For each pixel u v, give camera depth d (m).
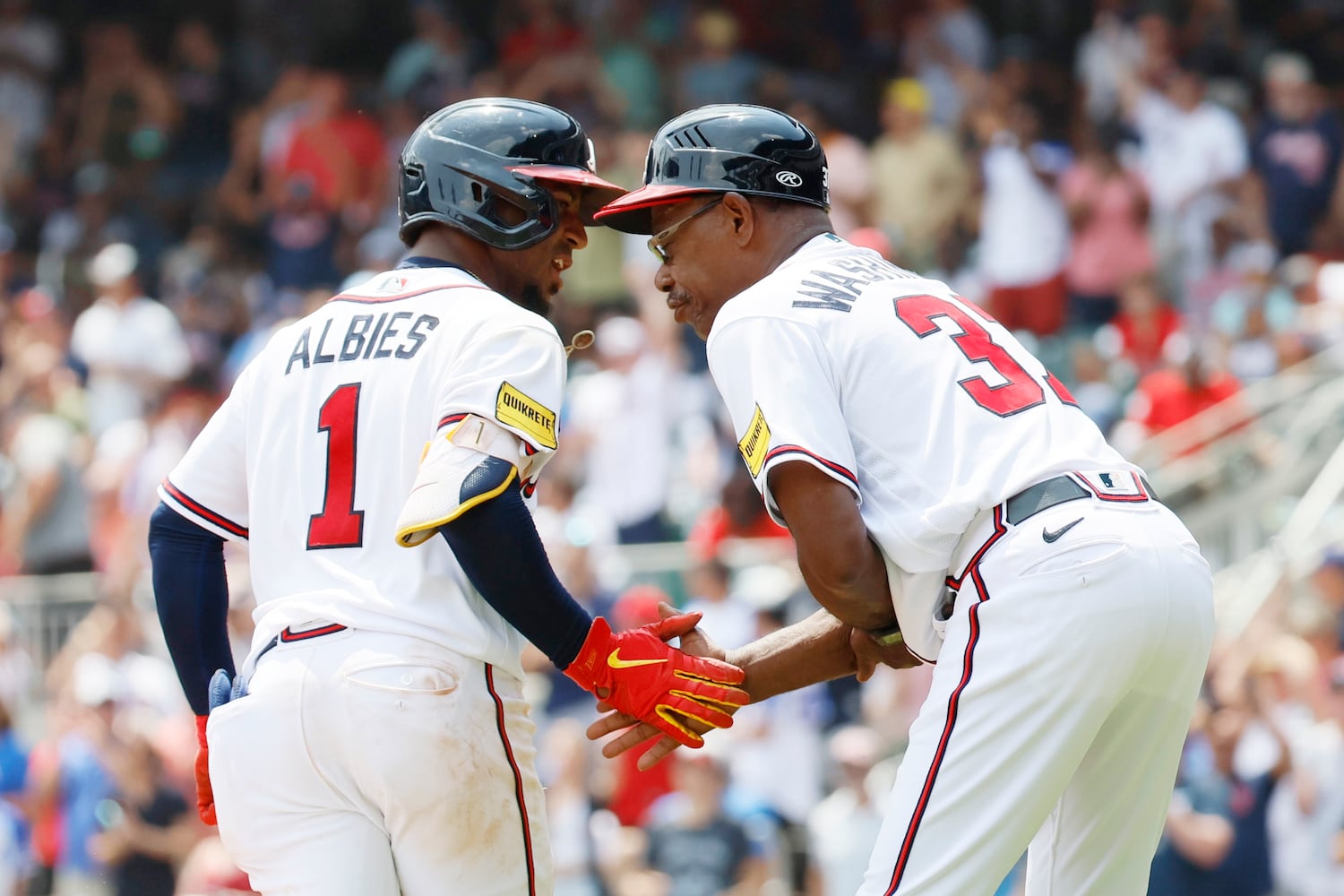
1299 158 44.03
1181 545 11.16
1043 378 11.77
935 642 11.52
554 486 31.55
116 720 28.09
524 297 12.23
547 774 26.45
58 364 38.62
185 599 11.98
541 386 10.96
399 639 10.77
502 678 11.15
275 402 11.52
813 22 52.31
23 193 50.59
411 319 11.34
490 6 52.62
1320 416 33.84
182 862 27.30
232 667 12.23
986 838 10.71
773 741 27.09
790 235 12.34
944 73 47.41
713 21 48.72
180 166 51.03
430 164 11.79
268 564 11.34
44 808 27.59
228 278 44.94
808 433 11.08
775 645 12.86
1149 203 41.31
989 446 11.14
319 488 11.17
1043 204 41.00
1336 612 28.58
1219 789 23.75
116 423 38.12
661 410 34.00
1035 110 47.69
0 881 26.88
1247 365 36.59
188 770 27.91
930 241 42.50
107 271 39.09
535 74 47.34
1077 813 11.69
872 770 26.84
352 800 10.81
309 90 48.16
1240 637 28.33
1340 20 53.75
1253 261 41.12
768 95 47.94
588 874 25.78
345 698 10.66
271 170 46.28
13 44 52.38
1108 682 10.76
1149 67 45.91
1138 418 34.19
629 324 35.50
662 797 27.05
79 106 51.91
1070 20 52.09
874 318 11.54
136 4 54.53
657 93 48.06
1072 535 10.80
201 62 53.38
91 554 34.00
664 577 29.53
